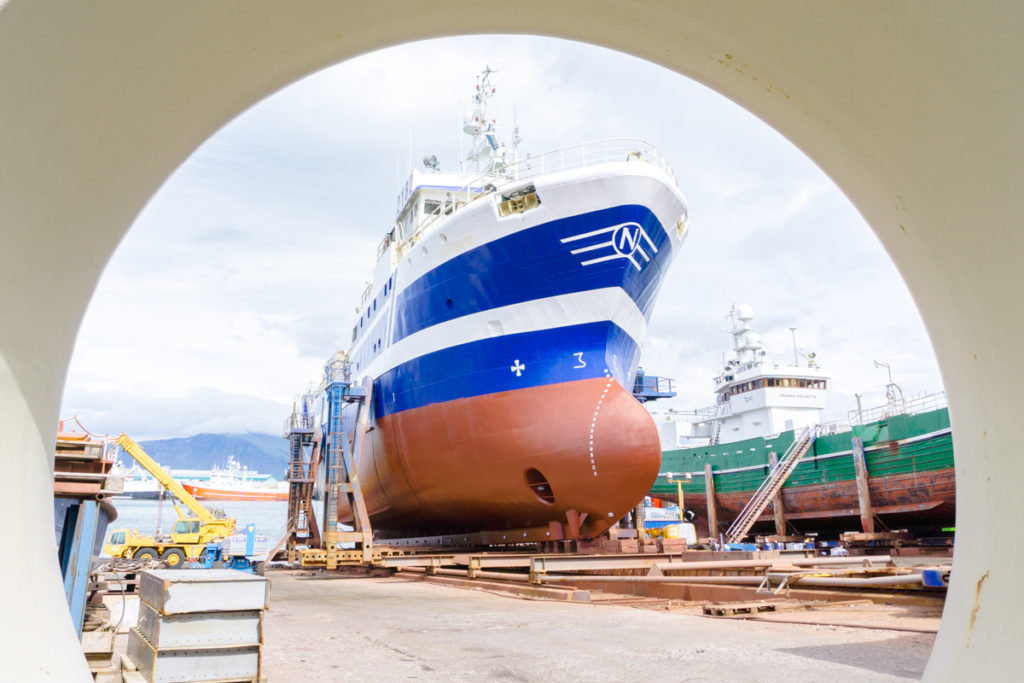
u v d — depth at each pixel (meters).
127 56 2.79
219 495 103.06
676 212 16.33
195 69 3.23
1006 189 2.63
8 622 2.65
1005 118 2.51
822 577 10.93
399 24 3.95
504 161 24.95
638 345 17.66
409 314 19.22
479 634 8.55
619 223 14.97
